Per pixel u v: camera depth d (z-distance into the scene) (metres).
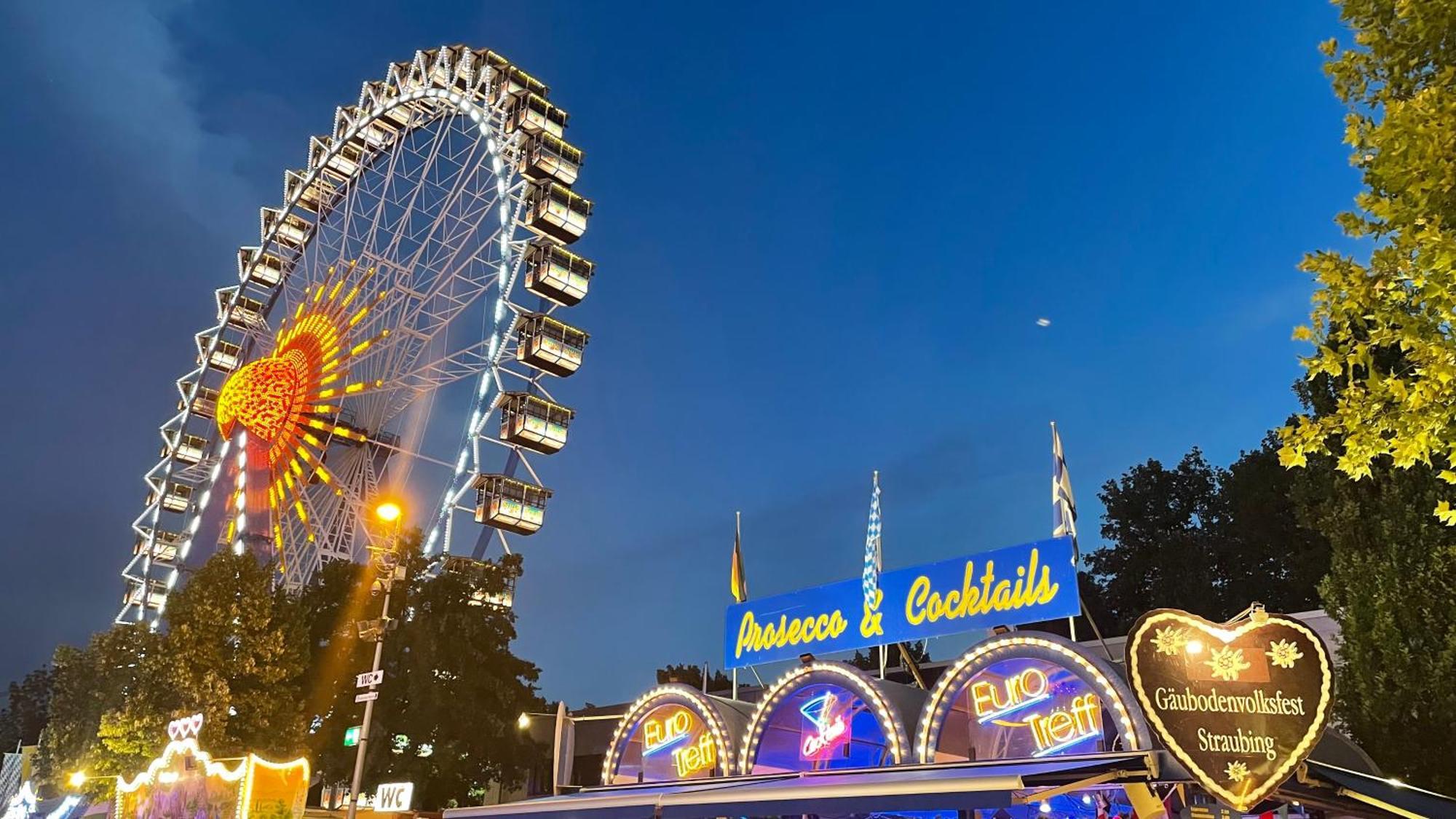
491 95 52.31
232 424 53.22
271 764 23.28
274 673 37.88
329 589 44.66
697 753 26.20
